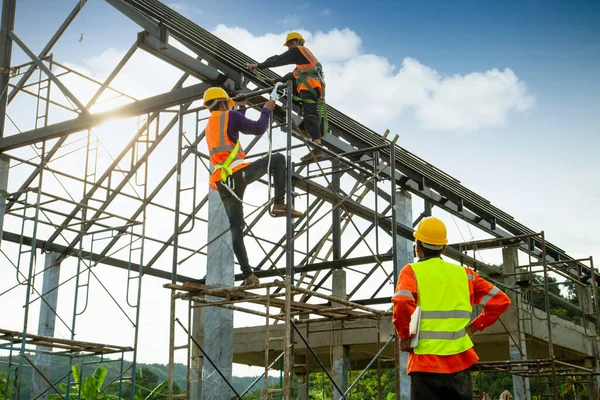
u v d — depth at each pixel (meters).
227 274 11.91
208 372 11.63
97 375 19.98
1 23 14.59
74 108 14.95
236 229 7.16
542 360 14.74
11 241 16.42
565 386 29.91
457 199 17.33
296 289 7.14
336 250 18.08
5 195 13.35
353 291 19.56
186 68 11.16
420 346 4.58
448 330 4.59
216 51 11.58
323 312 8.80
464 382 4.52
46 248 17.08
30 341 11.55
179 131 8.94
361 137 14.30
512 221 19.69
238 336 19.78
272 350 19.75
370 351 19.39
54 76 13.26
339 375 17.64
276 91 7.62
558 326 18.92
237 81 11.71
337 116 13.98
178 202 8.59
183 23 11.91
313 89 9.95
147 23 10.92
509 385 37.72
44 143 13.59
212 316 11.87
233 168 7.09
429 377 4.52
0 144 14.02
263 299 7.49
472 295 4.84
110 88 14.67
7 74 14.50
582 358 21.52
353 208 15.62
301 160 10.22
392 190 9.16
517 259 19.28
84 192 15.75
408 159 15.66
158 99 12.25
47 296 16.98
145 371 45.16
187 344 7.86
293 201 7.45
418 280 4.71
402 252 16.55
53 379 27.52
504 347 19.86
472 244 18.14
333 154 9.13
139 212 17.59
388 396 30.45
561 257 22.27
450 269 4.79
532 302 17.06
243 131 7.25
